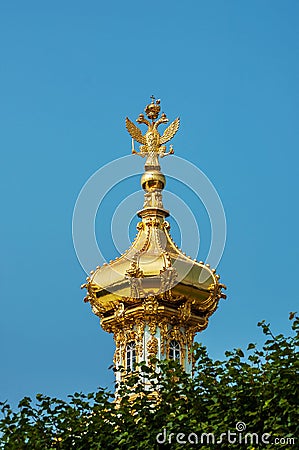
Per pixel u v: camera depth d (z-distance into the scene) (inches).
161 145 6013.8
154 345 5629.9
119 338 5743.1
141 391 4436.5
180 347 5693.9
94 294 5743.1
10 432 4488.2
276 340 4205.2
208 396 4237.2
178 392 4458.7
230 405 4168.3
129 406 4431.6
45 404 4532.5
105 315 5802.2
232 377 4227.4
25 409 4530.0
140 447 4192.9
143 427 4274.1
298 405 4042.8
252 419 4104.3
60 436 4443.9
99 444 4303.6
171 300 5649.6
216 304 5718.5
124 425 4338.1
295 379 4092.0
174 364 4397.1
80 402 4530.0
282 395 4069.9
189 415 4192.9
